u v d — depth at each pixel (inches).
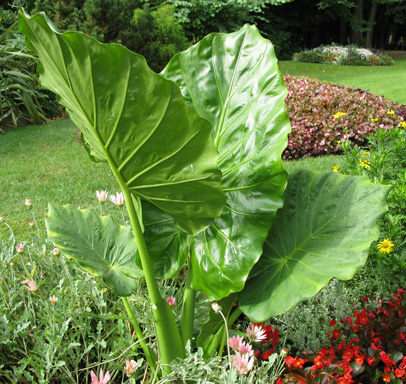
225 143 74.9
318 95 299.0
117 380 86.2
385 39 1445.6
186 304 77.0
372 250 114.3
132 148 59.4
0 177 234.4
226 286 67.9
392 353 79.3
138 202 76.0
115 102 55.2
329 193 75.5
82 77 53.9
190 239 74.8
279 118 69.1
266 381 72.4
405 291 92.3
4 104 384.8
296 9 1067.9
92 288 91.5
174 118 55.9
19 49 416.2
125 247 82.1
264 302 65.8
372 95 323.3
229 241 69.8
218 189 63.4
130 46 475.2
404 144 162.2
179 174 61.9
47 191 207.8
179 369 66.2
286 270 69.3
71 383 82.2
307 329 92.6
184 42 526.9
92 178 227.6
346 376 70.1
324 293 101.4
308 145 267.0
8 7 717.3
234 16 707.4
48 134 343.0
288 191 79.0
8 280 97.3
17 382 84.3
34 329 88.5
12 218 175.0
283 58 996.6
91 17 446.0
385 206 68.8
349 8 1130.7
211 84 77.5
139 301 85.2
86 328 81.8
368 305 97.1
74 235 80.1
